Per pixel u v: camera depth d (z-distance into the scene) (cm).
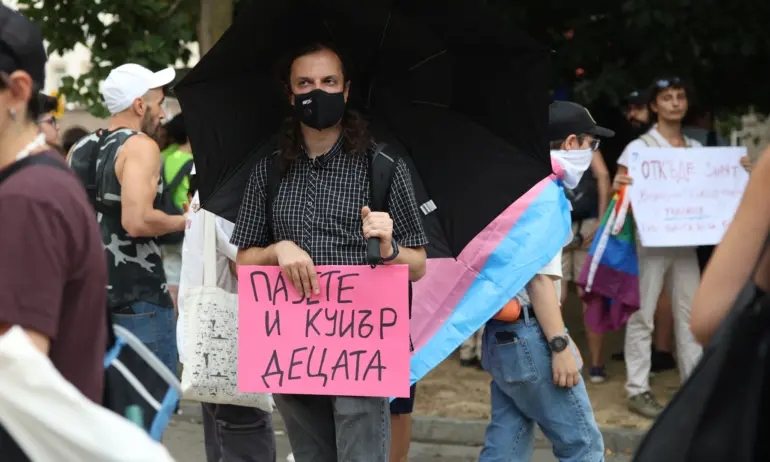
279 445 648
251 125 382
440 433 667
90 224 223
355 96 388
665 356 805
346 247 353
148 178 461
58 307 213
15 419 201
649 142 673
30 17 999
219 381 422
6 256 208
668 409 212
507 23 345
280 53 378
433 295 416
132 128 490
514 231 409
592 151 473
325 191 355
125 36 1005
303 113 347
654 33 970
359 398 351
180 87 369
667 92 676
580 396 411
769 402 204
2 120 222
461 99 374
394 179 356
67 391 202
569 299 1122
